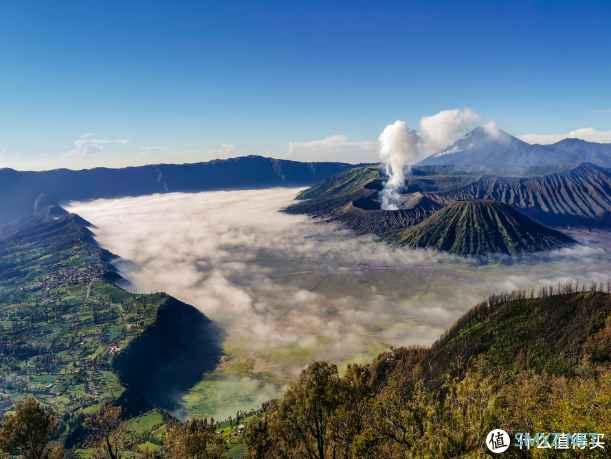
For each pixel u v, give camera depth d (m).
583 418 36.84
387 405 51.44
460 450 40.31
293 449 59.62
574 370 80.06
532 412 42.25
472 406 44.06
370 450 48.12
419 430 46.53
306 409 55.56
